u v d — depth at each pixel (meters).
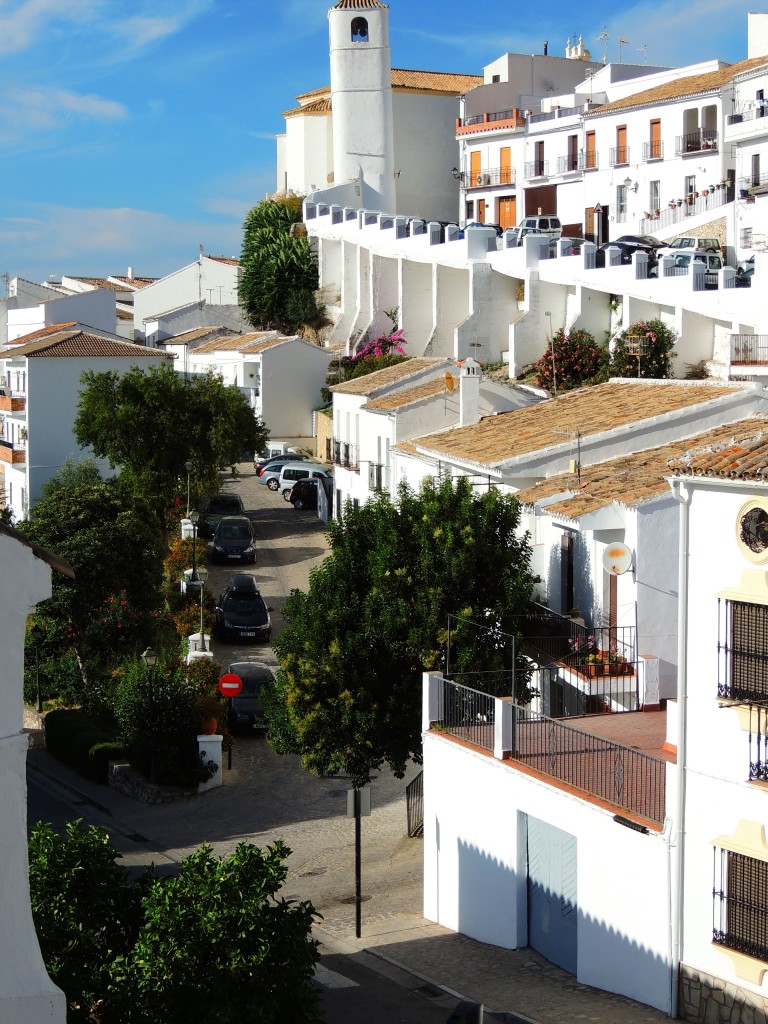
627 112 80.50
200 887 14.70
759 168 67.31
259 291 97.75
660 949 18.31
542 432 34.22
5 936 10.29
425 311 83.25
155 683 35.94
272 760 37.47
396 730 27.25
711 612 17.88
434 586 27.14
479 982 20.17
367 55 98.75
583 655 26.27
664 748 20.31
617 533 26.44
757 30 81.88
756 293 53.72
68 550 43.31
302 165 111.94
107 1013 14.31
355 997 19.62
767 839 16.94
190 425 61.97
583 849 19.73
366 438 51.50
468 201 97.69
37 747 41.53
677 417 31.48
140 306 118.00
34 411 71.31
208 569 56.44
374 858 29.06
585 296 65.00
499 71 99.38
